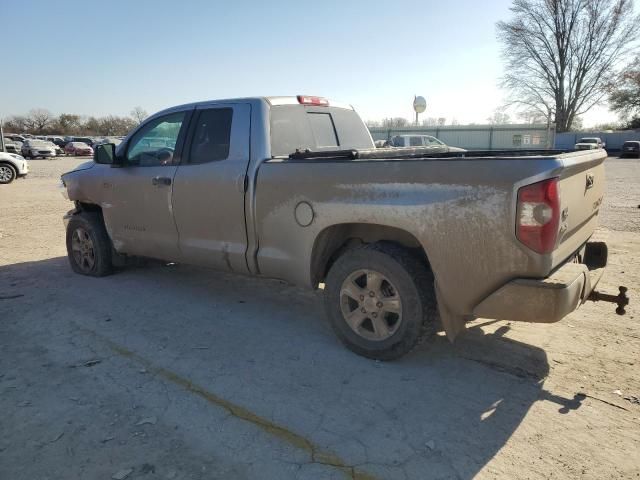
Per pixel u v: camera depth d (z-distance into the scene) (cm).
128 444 284
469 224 314
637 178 2062
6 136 6494
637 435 288
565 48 5609
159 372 368
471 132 4006
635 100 6075
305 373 365
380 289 371
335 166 372
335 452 276
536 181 290
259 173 418
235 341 423
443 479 254
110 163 551
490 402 324
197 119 480
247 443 284
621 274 581
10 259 721
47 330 448
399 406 321
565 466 263
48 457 273
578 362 375
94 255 609
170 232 505
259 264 432
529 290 300
